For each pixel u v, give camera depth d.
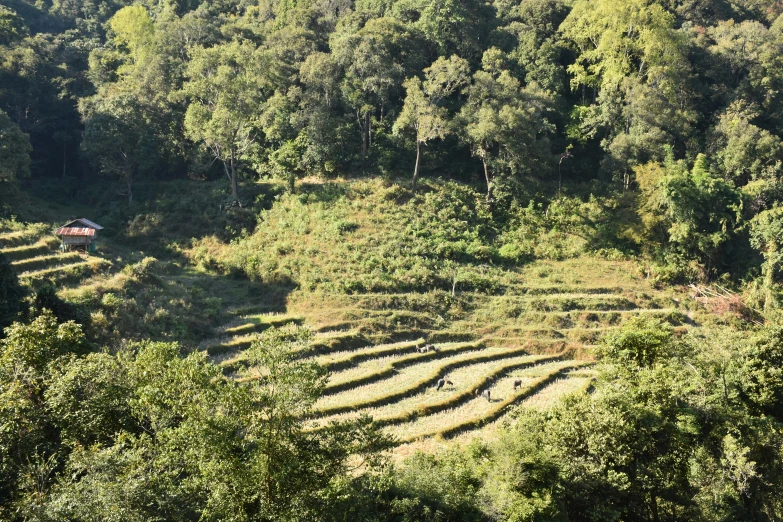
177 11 121.81
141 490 20.45
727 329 55.31
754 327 62.06
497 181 77.94
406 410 44.34
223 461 21.58
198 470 23.39
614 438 30.08
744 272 69.56
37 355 27.14
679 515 33.28
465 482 28.16
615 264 72.50
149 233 76.94
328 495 22.41
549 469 28.28
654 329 38.44
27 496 21.39
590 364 56.44
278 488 22.33
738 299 66.25
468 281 66.50
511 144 74.94
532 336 60.41
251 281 67.50
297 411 24.23
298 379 22.86
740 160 77.38
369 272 66.56
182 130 88.44
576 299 65.44
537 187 79.06
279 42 92.25
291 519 21.25
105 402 25.62
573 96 94.56
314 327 57.72
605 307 65.25
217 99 77.62
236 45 87.62
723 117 82.56
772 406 37.03
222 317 58.56
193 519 22.91
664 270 70.38
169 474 22.80
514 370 54.28
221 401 22.58
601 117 83.75
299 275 66.19
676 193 71.75
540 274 70.44
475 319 62.75
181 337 51.69
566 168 84.94
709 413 34.06
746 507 32.09
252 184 82.69
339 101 84.00
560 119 88.56
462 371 52.84
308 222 74.12
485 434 41.84
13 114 92.00
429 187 79.75
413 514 24.89
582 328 62.00
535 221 76.94
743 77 91.69
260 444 22.19
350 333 56.72
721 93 88.94
